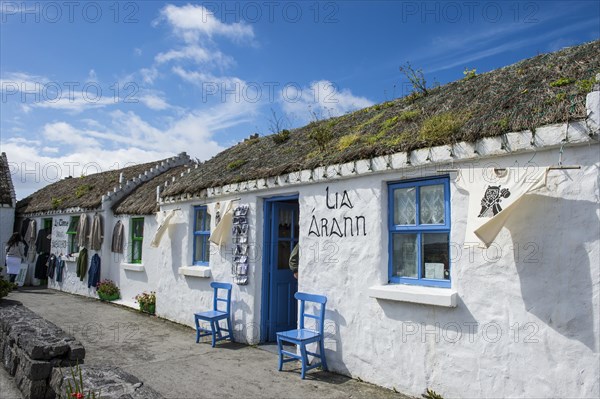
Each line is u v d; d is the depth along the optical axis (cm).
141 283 1338
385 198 656
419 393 577
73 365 556
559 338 464
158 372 694
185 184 1127
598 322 442
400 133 677
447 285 579
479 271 532
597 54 602
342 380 654
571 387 453
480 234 486
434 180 604
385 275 646
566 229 470
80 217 1645
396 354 607
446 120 598
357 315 665
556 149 483
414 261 627
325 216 733
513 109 546
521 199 498
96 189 1775
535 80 614
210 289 982
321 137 827
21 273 1856
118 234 1469
